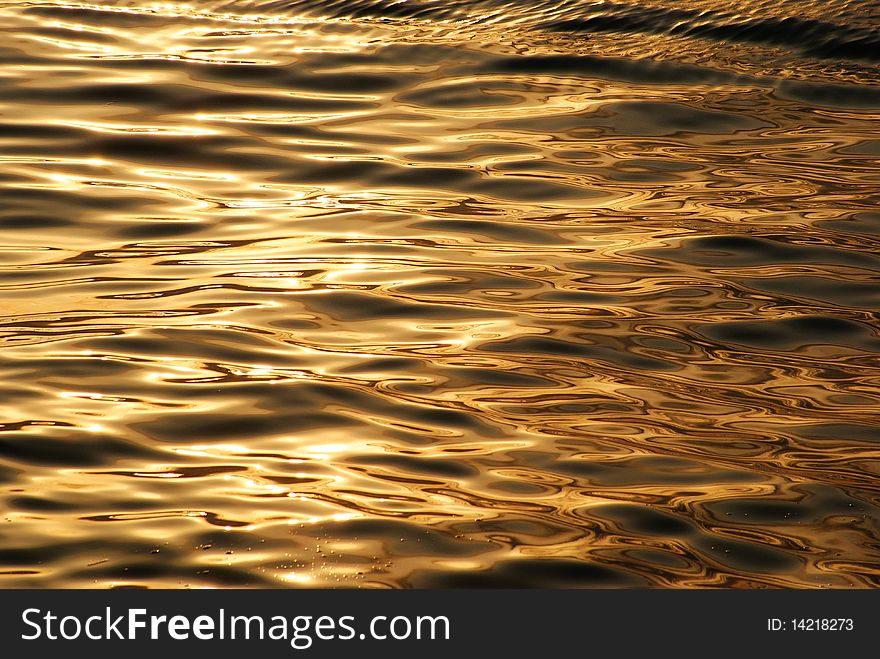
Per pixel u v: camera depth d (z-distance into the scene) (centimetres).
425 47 1517
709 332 891
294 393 783
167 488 673
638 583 606
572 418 765
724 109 1341
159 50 1507
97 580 595
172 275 966
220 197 1128
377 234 1054
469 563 616
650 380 820
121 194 1127
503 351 854
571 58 1471
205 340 854
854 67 1427
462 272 982
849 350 870
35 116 1295
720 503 673
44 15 1622
